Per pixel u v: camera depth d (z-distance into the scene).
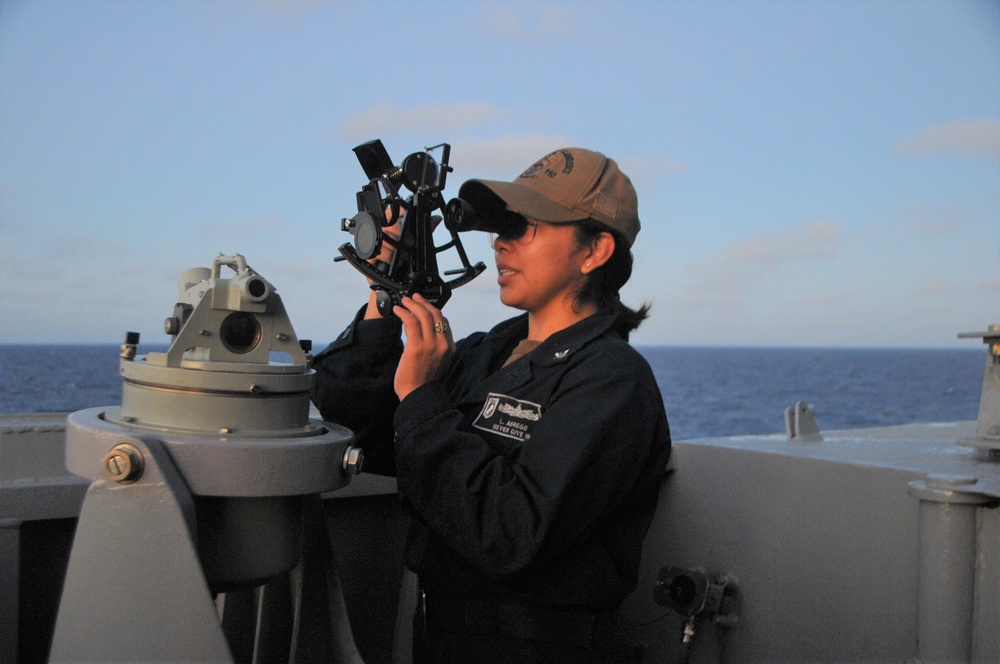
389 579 2.00
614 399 1.28
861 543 1.74
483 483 1.22
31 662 1.53
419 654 1.42
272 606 1.34
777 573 1.90
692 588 1.92
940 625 1.50
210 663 1.02
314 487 1.10
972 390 82.19
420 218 1.31
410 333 1.29
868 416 54.81
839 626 1.77
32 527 1.52
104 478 1.02
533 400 1.36
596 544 1.34
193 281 1.22
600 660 1.37
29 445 1.47
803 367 134.25
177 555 1.01
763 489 1.94
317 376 1.53
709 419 50.94
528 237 1.44
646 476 1.39
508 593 1.32
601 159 1.46
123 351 1.17
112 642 1.01
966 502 1.46
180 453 1.03
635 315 1.58
